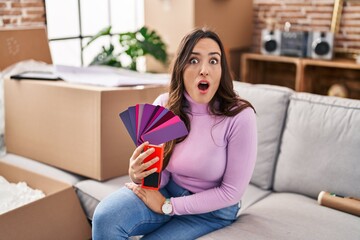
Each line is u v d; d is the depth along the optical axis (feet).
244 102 4.42
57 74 6.61
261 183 5.76
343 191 5.05
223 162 4.35
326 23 12.06
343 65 10.73
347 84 12.03
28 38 7.77
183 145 4.39
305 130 5.40
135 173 4.09
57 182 5.74
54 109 6.10
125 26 12.46
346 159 5.05
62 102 5.96
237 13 12.60
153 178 4.15
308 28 12.44
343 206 4.83
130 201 4.27
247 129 4.25
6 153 7.08
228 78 4.42
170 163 4.46
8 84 6.70
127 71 7.29
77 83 6.18
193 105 4.45
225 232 4.34
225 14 12.10
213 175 4.35
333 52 11.39
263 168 5.74
